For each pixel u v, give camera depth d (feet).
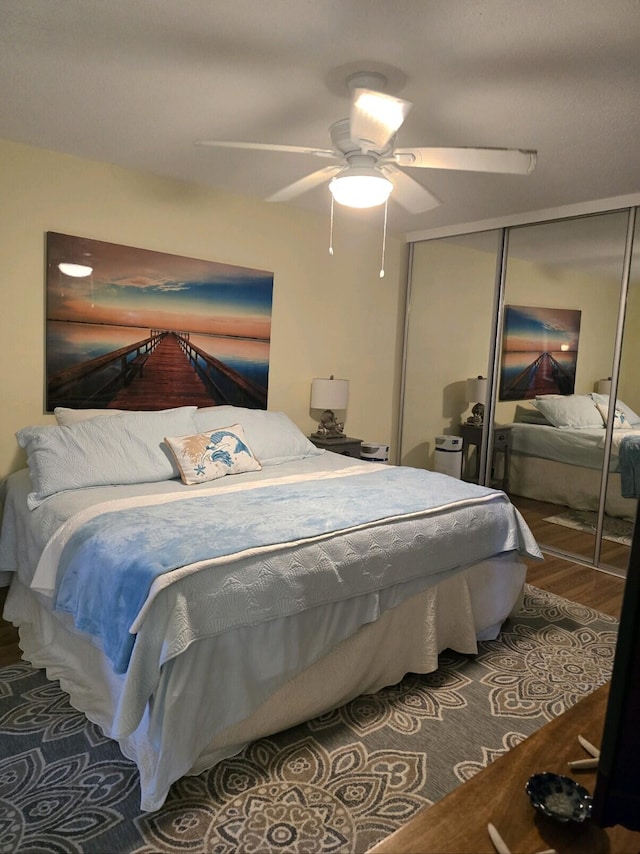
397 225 14.69
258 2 5.57
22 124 8.77
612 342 11.90
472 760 6.06
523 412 13.73
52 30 6.18
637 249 11.30
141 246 11.05
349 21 5.81
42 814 5.15
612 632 9.22
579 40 5.98
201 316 11.98
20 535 8.45
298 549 6.32
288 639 6.12
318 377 14.40
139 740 5.34
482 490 9.02
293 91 7.40
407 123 8.11
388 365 16.16
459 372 14.97
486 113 7.72
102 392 10.84
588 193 11.17
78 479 8.51
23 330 9.89
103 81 7.32
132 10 5.78
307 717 6.51
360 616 6.85
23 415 10.05
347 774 5.78
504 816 3.47
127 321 10.99
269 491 8.50
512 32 5.88
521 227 13.29
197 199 11.71
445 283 15.12
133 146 9.62
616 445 12.11
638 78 6.68
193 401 12.08
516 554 9.09
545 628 9.32
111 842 4.88
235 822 5.14
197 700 5.41
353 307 14.93
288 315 13.55
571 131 8.21
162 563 5.50
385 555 7.06
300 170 10.64
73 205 10.18
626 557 12.02
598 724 4.35
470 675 7.81
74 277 10.28
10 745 6.04
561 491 13.17
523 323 13.50
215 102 7.83
